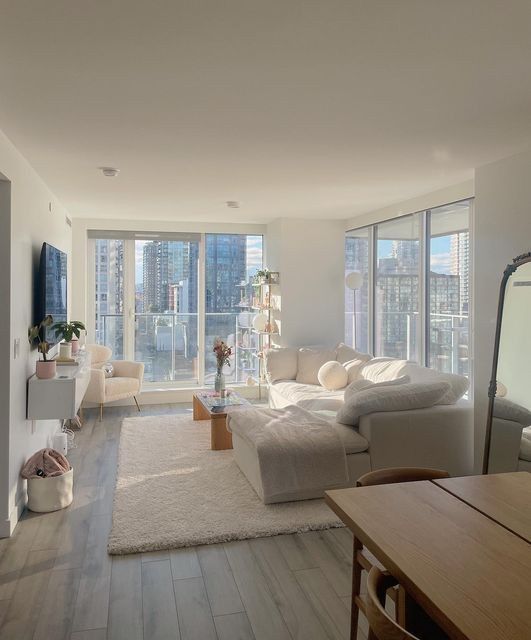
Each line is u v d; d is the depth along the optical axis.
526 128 3.17
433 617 1.33
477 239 4.14
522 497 2.05
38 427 4.30
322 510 3.71
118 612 2.55
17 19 1.90
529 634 1.21
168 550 3.19
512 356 3.75
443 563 1.53
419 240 5.47
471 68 2.33
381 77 2.43
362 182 4.71
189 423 6.18
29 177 3.96
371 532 1.74
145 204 5.89
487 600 1.35
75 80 2.46
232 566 3.00
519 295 3.70
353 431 4.11
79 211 6.42
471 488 2.15
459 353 4.94
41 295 4.10
